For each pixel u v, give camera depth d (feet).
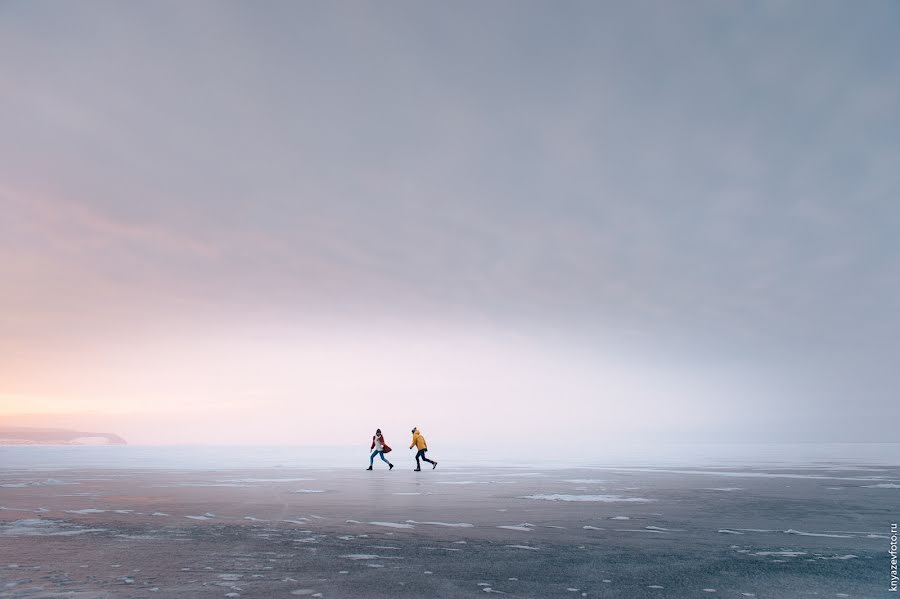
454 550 29.78
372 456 99.09
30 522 39.01
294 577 23.99
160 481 73.41
